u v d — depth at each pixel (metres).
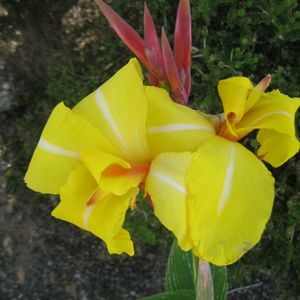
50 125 0.21
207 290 0.28
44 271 0.55
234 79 0.21
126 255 0.55
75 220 0.21
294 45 0.46
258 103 0.22
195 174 0.19
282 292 0.50
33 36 0.55
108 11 0.23
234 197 0.19
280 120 0.21
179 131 0.20
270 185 0.19
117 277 0.54
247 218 0.19
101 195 0.20
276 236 0.46
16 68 0.56
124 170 0.20
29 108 0.57
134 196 0.21
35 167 0.21
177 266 0.38
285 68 0.45
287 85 0.43
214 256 0.19
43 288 0.55
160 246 0.53
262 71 0.46
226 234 0.19
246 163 0.20
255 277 0.52
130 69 0.21
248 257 0.49
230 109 0.21
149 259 0.54
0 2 0.55
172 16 0.48
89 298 0.54
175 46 0.24
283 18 0.42
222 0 0.42
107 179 0.20
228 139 0.21
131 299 0.53
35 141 0.55
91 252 0.56
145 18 0.24
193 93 0.47
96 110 0.21
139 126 0.20
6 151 0.58
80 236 0.56
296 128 0.43
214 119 0.21
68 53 0.54
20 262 0.56
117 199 0.20
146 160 0.21
